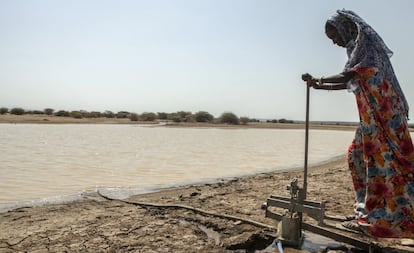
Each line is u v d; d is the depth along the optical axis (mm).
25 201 7051
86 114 69438
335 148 23641
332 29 4254
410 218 3680
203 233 5125
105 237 4812
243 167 13000
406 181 3727
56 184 8867
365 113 3865
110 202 7012
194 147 20484
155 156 15414
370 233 3842
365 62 3828
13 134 26906
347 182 9477
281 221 4586
